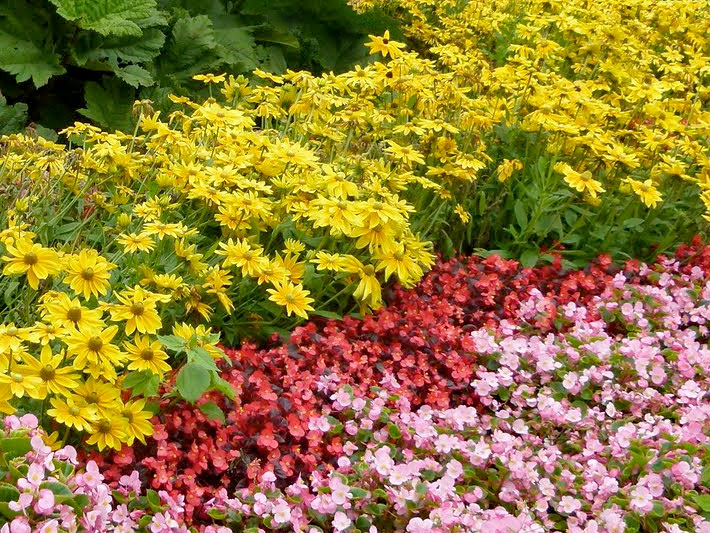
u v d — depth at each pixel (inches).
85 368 104.8
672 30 268.2
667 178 181.0
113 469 101.5
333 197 139.2
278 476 108.5
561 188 183.0
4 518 86.0
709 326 159.0
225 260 131.0
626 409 131.2
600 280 164.7
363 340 137.5
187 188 142.9
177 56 240.2
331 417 116.8
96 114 220.4
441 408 128.0
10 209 135.3
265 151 154.6
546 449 119.8
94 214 144.2
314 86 168.1
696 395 129.3
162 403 111.9
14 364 97.1
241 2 267.6
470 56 219.8
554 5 240.2
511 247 176.9
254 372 120.2
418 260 144.6
